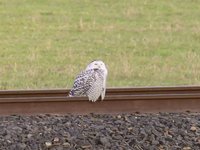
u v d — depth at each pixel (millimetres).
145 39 21891
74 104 12320
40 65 17500
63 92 12586
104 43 21328
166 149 10234
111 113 12234
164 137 10711
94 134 10781
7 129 10992
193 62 18172
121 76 16234
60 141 10438
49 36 22469
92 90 11203
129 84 15430
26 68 16969
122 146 10297
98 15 26734
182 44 21344
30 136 10664
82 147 10227
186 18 26594
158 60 18578
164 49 20469
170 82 15727
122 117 11891
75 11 27438
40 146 10273
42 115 11930
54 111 12250
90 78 11172
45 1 29359
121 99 12398
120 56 18953
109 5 28781
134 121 11570
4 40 21562
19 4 28531
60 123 11422
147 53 19703
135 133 10891
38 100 12211
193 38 22422
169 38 22266
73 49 20141
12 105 12180
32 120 11625
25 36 22359
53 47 20438
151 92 12711
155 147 10281
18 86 15000
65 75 16219
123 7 28391
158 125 11289
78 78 11367
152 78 16125
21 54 19172
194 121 11570
